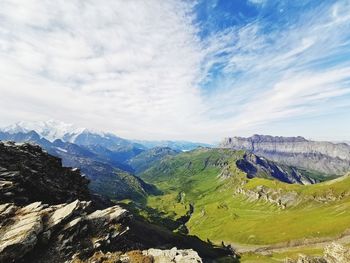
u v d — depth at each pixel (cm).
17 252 3562
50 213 4653
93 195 10419
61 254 3966
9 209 4572
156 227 14050
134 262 4209
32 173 6519
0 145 6894
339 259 7519
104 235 4697
